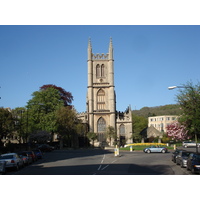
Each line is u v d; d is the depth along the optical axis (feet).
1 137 214.28
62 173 80.33
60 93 315.99
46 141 288.30
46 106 272.10
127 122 332.80
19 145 251.80
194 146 256.52
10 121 216.54
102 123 333.21
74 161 127.85
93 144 312.91
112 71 340.18
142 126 475.72
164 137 306.96
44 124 260.01
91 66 341.62
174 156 111.86
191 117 116.37
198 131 123.75
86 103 367.66
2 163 83.51
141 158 138.92
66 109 266.16
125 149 233.55
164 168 91.50
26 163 113.19
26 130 250.37
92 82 339.16
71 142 307.37
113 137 307.99
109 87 337.93
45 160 143.84
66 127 266.98
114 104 337.31
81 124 293.64
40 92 276.41
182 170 86.84
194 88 117.91
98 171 84.07
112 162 117.08
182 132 155.74
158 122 506.48
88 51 343.26
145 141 339.98
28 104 273.33
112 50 344.69
